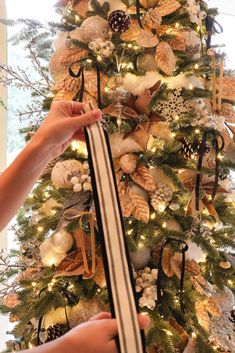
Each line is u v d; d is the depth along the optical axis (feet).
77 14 4.35
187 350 3.98
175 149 4.06
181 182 3.94
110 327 1.73
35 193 4.49
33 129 4.80
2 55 7.54
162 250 3.79
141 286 3.90
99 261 3.97
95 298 4.05
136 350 1.72
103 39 4.09
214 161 4.20
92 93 4.02
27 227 4.39
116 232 1.88
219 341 4.00
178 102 4.03
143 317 1.76
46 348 1.71
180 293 3.82
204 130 3.99
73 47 4.14
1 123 7.55
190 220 4.10
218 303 4.06
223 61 4.30
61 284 4.07
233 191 4.68
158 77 4.02
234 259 4.33
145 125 3.96
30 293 4.18
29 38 4.97
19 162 2.53
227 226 4.49
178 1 4.21
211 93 4.34
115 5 4.19
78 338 1.70
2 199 2.53
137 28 4.05
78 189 3.94
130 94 3.99
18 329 3.96
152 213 4.04
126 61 4.01
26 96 7.94
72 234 4.00
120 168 3.97
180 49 4.07
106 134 2.14
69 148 4.25
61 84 4.09
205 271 4.25
